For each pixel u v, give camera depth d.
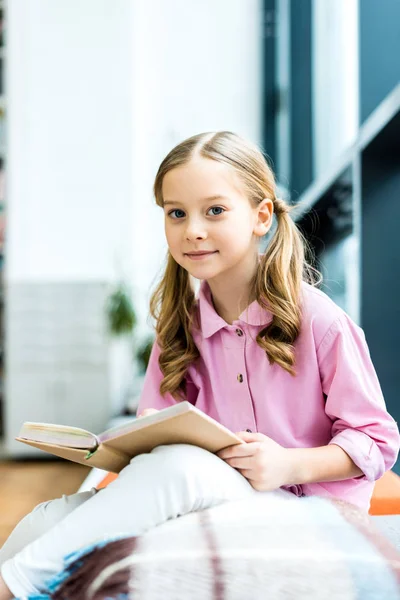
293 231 1.03
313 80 3.52
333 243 2.90
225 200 0.89
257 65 4.04
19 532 0.83
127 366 3.67
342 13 2.74
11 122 3.46
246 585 0.64
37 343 3.23
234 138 0.97
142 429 0.75
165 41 4.02
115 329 3.23
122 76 3.65
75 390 3.22
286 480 0.81
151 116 3.98
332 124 3.04
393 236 1.90
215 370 1.04
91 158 3.65
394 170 1.87
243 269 0.98
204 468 0.75
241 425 1.00
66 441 0.83
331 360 0.95
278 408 0.97
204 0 4.04
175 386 1.06
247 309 0.99
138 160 3.76
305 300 0.99
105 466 0.86
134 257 3.64
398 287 1.91
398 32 2.03
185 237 0.89
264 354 0.98
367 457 0.88
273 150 4.01
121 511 0.72
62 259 3.63
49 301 3.24
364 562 0.67
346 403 0.93
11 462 3.21
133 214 3.64
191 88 4.00
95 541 0.70
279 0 3.96
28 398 3.23
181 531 0.70
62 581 0.68
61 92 3.65
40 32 3.65
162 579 0.65
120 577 0.65
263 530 0.71
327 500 0.82
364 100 2.05
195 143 0.93
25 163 3.63
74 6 3.64
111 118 3.64
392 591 0.63
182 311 1.09
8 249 3.44
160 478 0.73
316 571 0.65
